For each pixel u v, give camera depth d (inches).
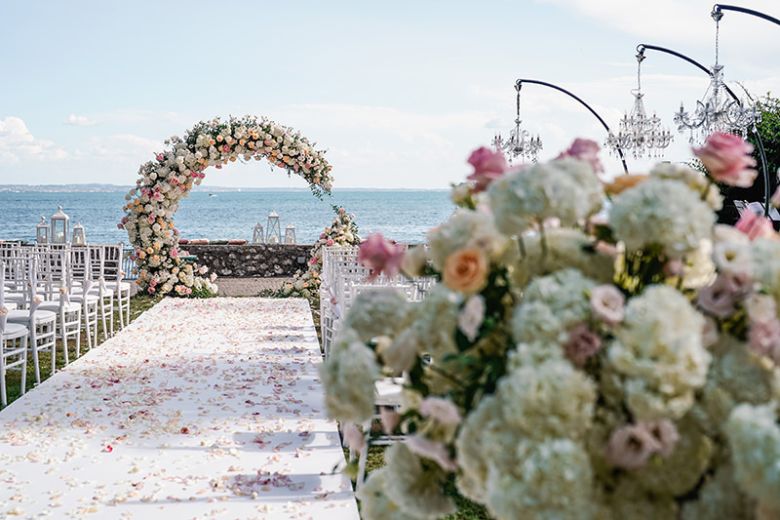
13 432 178.5
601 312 36.1
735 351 38.4
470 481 44.3
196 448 168.6
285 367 257.1
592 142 46.0
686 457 36.6
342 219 472.4
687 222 37.7
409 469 45.1
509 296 43.4
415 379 44.9
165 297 446.6
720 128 322.7
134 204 449.1
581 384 34.6
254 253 610.2
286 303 428.5
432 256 45.5
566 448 33.6
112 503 136.8
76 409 199.9
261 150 457.7
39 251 293.0
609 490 37.9
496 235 42.5
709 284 42.7
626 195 39.5
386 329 46.5
